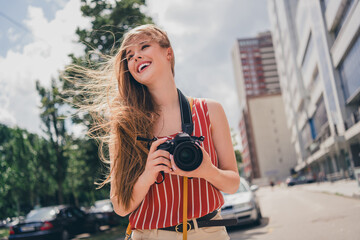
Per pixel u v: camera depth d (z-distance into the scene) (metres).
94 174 14.66
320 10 29.53
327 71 30.62
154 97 1.44
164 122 1.39
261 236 6.79
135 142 1.30
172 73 1.50
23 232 11.18
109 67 1.58
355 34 22.27
